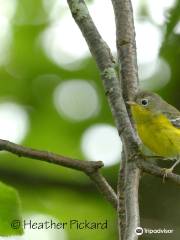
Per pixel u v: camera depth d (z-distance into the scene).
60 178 14.01
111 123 14.95
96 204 13.87
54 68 15.51
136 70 6.68
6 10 15.53
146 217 11.48
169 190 11.67
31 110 15.45
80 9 6.83
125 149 5.78
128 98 6.57
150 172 5.68
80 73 15.43
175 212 11.47
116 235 13.30
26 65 15.55
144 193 11.72
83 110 15.23
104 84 6.30
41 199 13.86
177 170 12.04
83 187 13.96
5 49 15.53
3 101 15.48
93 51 6.58
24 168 14.09
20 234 5.91
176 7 9.78
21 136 15.20
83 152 14.81
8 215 5.90
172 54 13.62
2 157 14.13
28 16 15.51
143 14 13.45
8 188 5.91
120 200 5.77
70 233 13.34
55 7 15.46
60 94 15.40
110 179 13.49
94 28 6.70
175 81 14.14
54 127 15.23
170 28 10.02
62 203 13.89
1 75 15.53
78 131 15.06
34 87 15.50
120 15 6.86
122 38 6.77
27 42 15.51
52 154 5.92
